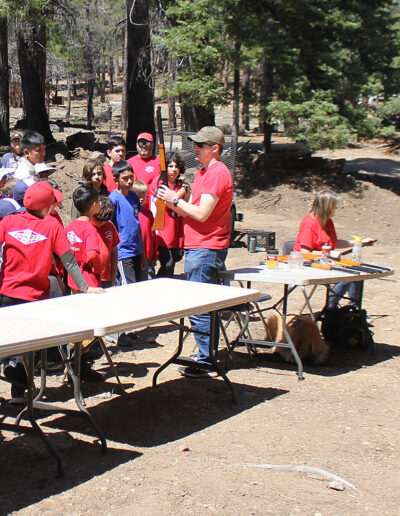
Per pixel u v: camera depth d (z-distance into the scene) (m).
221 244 5.68
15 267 4.81
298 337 6.34
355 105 22.48
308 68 21.73
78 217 6.21
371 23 22.41
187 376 5.86
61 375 5.86
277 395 5.48
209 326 5.71
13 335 3.54
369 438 4.64
